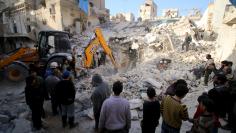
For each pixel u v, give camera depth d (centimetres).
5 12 2314
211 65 825
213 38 1850
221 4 1847
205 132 297
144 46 1881
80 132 534
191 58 1368
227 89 468
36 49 1068
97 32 1165
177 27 2097
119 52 1944
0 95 839
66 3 2597
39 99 522
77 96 748
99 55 1414
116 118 328
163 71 1128
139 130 525
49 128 558
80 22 2884
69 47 1055
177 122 326
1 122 592
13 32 2241
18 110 684
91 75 1092
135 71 1138
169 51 1622
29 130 542
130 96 742
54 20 2500
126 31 2827
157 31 2111
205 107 299
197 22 2434
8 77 991
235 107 433
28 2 2441
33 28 2384
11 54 1081
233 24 1223
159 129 525
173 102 326
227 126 483
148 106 364
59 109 661
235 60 1128
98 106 488
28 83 513
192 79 941
